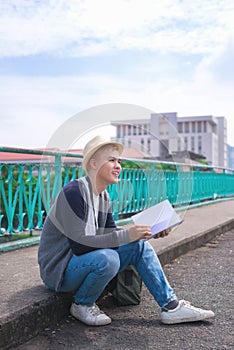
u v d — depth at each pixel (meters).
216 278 3.99
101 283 2.69
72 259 2.71
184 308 2.81
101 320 2.76
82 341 2.53
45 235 2.79
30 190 4.60
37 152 4.42
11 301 2.62
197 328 2.75
